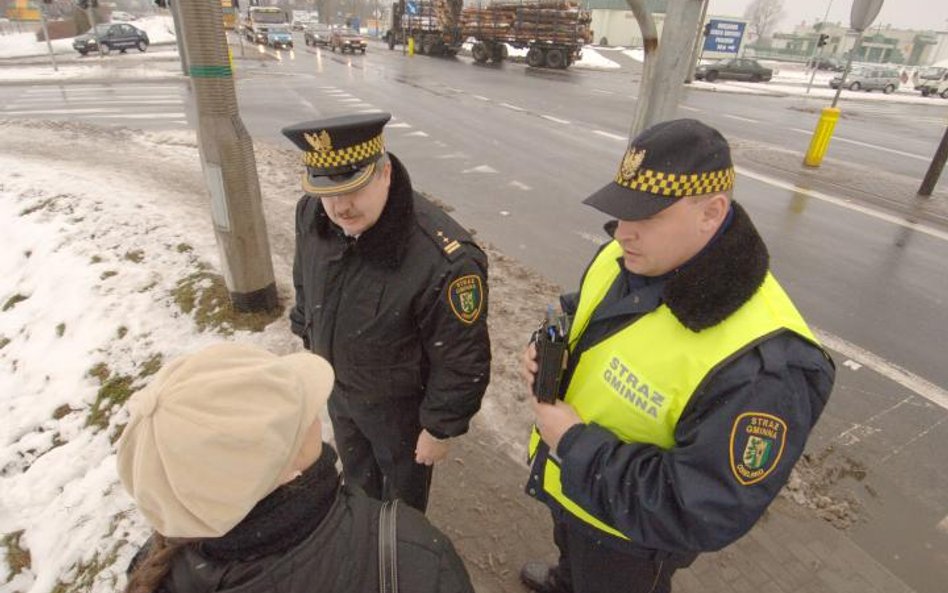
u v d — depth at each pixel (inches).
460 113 504.7
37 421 140.9
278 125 426.6
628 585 60.4
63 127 395.5
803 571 90.4
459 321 67.9
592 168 341.4
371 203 61.9
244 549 33.3
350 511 38.3
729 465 42.7
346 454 88.1
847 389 141.7
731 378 43.2
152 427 30.5
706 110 626.8
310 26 1398.9
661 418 47.4
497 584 87.5
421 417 73.7
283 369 34.6
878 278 207.3
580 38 984.9
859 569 91.3
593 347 54.3
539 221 248.1
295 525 34.1
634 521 46.9
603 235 233.9
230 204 141.3
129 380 142.2
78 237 214.1
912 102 984.9
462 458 111.3
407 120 459.2
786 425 43.1
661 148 44.5
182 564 34.8
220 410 30.8
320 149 59.0
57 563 101.4
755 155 401.7
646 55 113.3
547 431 53.4
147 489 30.5
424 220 68.7
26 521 113.2
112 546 98.9
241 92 573.0
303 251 76.0
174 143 360.2
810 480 110.2
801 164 382.0
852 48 342.6
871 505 105.7
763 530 97.3
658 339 48.1
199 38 122.6
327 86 640.4
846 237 246.2
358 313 69.7
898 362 154.9
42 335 172.7
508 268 196.2
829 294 193.6
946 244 243.1
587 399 53.6
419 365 73.2
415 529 39.6
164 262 190.7
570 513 60.6
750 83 1097.4
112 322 162.7
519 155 364.8
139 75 695.1
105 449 126.4
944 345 164.6
